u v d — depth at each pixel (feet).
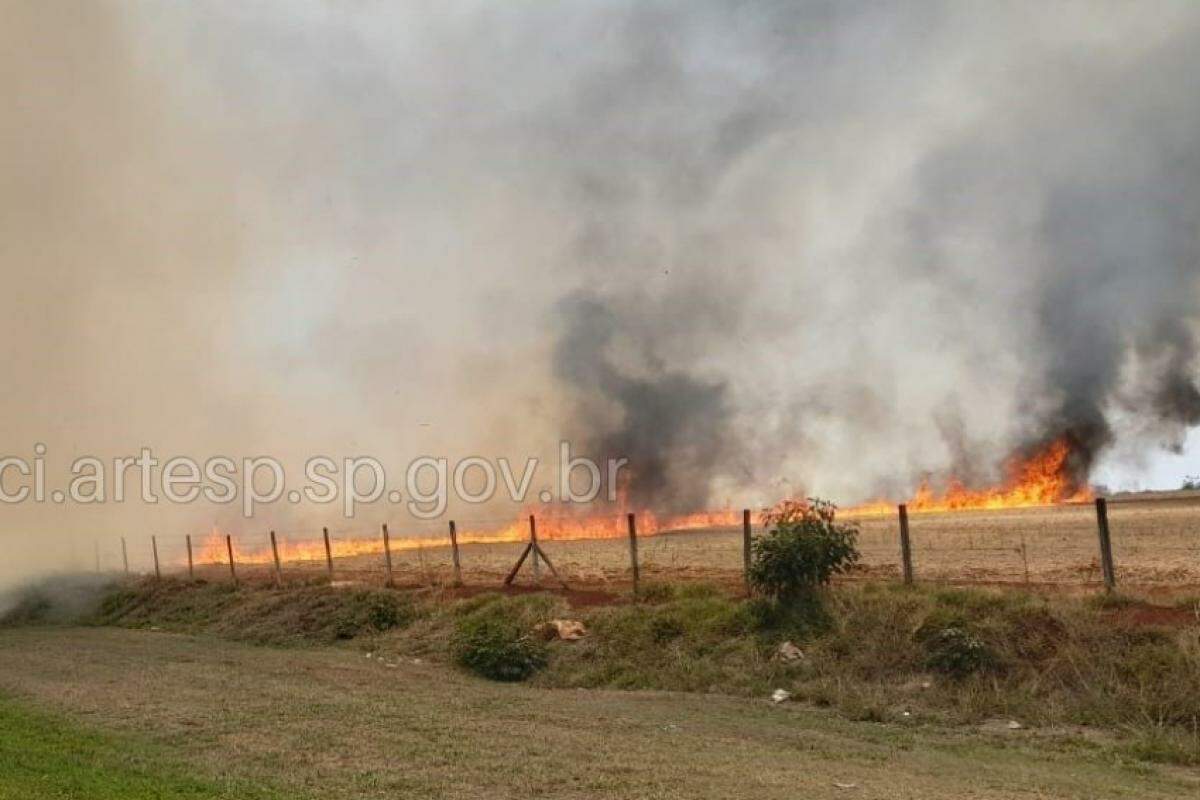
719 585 63.57
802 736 37.73
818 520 55.36
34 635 84.64
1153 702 38.29
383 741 34.96
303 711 41.29
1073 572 60.85
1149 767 32.73
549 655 56.90
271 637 74.28
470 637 58.34
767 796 27.04
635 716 41.78
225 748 33.86
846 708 42.80
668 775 29.66
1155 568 61.46
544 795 27.43
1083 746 35.83
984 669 43.55
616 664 54.24
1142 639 41.96
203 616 87.20
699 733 37.93
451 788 28.19
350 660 62.23
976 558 76.02
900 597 50.93
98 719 39.70
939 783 29.35
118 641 76.95
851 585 56.29
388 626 70.69
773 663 49.29
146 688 48.80
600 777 29.37
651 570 79.66
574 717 41.09
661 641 55.21
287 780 29.09
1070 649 42.45
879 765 32.30
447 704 43.96
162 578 105.50
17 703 44.52
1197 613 42.39
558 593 67.92
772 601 53.62
